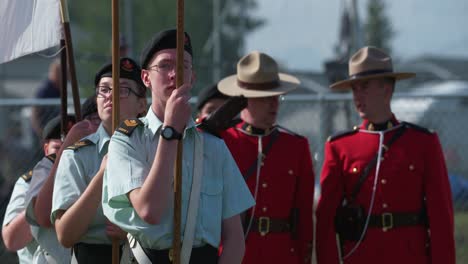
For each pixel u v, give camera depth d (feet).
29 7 28.53
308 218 35.32
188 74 23.44
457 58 156.87
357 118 49.14
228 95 35.40
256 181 34.65
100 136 26.61
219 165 23.89
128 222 22.53
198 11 163.53
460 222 56.39
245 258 34.19
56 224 25.03
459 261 53.88
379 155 34.14
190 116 23.36
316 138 49.98
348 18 66.54
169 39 23.38
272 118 35.27
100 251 25.91
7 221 30.14
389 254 33.58
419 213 34.04
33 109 48.55
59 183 25.90
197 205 22.91
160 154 21.58
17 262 45.42
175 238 22.38
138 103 27.27
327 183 34.58
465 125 55.52
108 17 213.05
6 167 49.57
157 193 21.36
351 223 34.04
